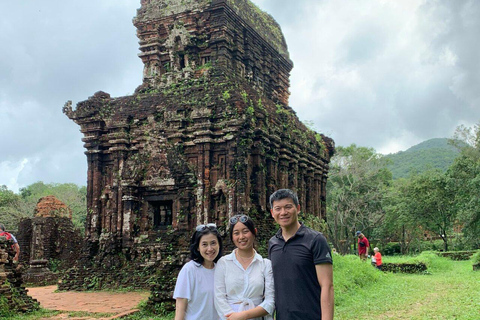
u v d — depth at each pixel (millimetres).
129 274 17672
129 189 18516
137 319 11484
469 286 16312
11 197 47594
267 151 19234
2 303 11586
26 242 23750
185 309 5277
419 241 56875
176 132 18359
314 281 4812
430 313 11164
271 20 27000
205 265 5473
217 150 17734
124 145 19312
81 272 18297
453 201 44031
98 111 19922
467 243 45312
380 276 19312
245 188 17125
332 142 27875
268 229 17953
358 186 47188
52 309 12711
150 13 21969
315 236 4879
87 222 19469
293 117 24188
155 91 20422
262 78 24250
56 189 67125
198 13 21031
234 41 21484
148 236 18359
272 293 5090
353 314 11469
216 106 17859
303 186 23266
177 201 18078
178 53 20750
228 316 4984
